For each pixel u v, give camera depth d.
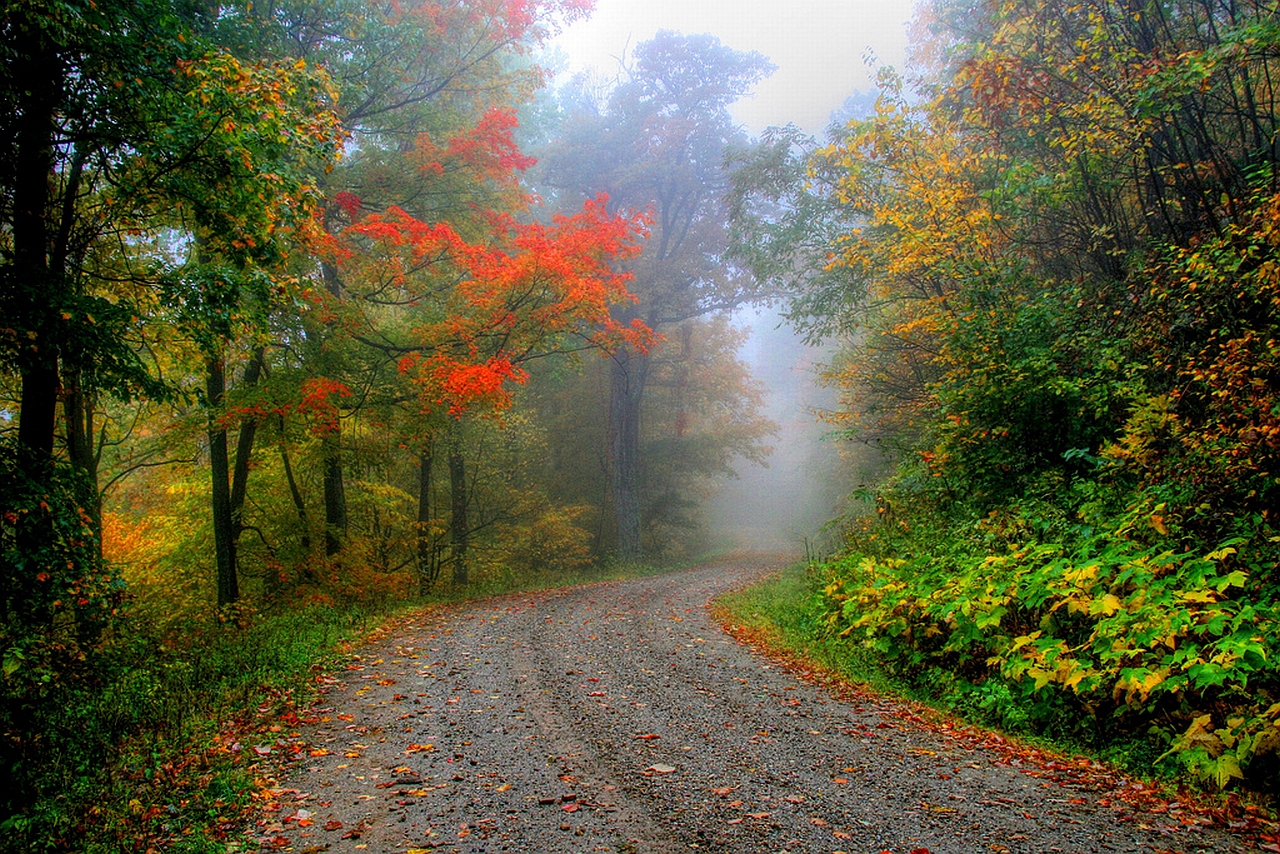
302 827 4.20
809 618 10.61
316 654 8.67
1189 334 8.40
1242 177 8.70
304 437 14.27
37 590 6.58
